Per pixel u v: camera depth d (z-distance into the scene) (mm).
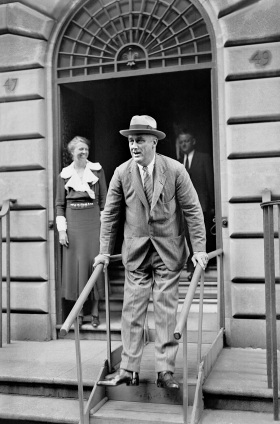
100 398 4098
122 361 4078
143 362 4598
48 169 5906
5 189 5930
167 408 3988
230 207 5328
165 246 4074
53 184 5883
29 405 4305
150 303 6164
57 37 5938
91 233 5695
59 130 5930
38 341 5773
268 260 4082
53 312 5844
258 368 4617
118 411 3951
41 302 5785
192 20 5617
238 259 5293
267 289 4109
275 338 3887
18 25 5898
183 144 7109
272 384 4098
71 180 5695
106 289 4328
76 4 5855
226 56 5367
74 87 6273
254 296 5254
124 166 4109
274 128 5230
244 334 5305
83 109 6598
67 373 4574
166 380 3887
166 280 4098
